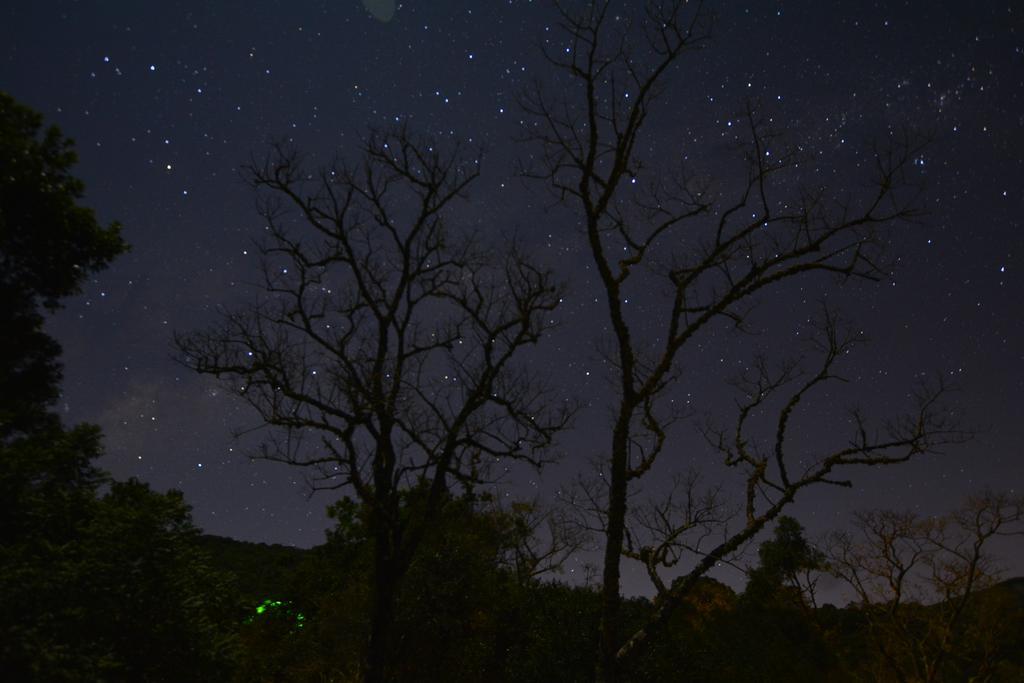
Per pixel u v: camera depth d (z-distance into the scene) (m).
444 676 21.34
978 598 29.08
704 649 23.48
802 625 31.25
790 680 26.69
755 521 17.58
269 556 40.78
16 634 10.45
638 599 24.58
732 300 17.52
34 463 13.82
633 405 17.47
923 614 28.94
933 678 27.94
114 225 20.09
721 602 30.39
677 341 17.58
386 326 18.58
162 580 12.85
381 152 19.50
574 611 21.83
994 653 28.08
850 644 32.47
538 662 20.52
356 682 20.42
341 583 26.94
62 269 19.39
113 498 15.00
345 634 23.12
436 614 21.72
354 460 17.72
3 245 18.66
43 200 18.28
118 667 11.42
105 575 12.12
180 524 14.23
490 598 22.67
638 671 20.69
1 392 17.66
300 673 21.91
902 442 17.50
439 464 18.28
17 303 19.06
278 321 18.06
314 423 17.42
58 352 19.69
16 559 12.08
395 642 21.34
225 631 14.55
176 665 12.55
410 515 18.88
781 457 18.27
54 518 13.51
